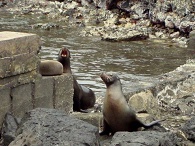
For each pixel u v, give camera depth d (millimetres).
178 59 52531
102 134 24109
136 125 23891
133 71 45969
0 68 21141
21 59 22203
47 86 23906
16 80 22141
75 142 18016
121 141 19031
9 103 21922
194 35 59312
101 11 84438
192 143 22359
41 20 82438
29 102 22984
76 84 28547
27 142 18172
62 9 90688
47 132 18609
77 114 25672
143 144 18719
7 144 20609
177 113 29906
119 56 53375
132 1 79812
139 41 63469
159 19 70812
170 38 66188
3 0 103312
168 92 33031
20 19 83250
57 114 20219
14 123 21297
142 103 27953
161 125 25094
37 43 23094
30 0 101500
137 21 76562
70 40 62938
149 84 33281
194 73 36812
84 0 91312
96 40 63312
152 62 50625
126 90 31375
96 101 31641
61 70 24734
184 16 67500
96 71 45281
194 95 32344
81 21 79625
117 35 64000
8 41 21406
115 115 23547
